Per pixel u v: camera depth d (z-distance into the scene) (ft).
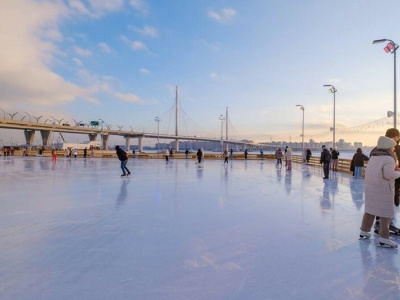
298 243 13.30
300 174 51.98
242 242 13.44
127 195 27.37
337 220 17.74
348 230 15.51
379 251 12.23
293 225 16.55
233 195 27.45
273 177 45.96
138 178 43.42
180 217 18.49
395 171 12.26
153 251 12.20
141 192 29.27
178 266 10.60
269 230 15.49
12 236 14.29
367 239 13.85
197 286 9.04
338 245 13.01
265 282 9.33
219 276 9.77
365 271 10.19
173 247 12.71
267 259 11.30
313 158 82.43
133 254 11.84
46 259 11.24
